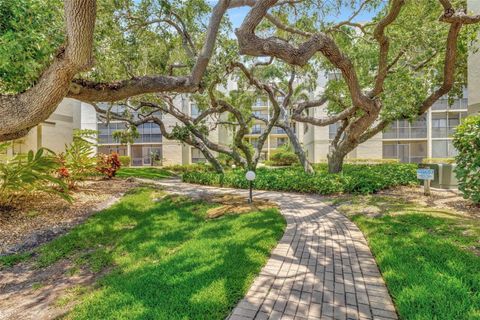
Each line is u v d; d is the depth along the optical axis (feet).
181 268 10.54
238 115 43.86
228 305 8.11
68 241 15.48
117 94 17.85
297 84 57.11
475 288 8.20
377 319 7.44
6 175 19.22
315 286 9.24
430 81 32.50
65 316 8.42
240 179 34.55
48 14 13.93
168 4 25.16
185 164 78.43
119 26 25.31
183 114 45.14
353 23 27.40
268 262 11.21
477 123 18.67
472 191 18.28
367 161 67.41
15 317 8.80
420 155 69.67
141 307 8.11
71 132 53.88
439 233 13.30
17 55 11.84
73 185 28.45
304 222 17.33
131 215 20.51
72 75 13.20
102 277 11.27
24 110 13.46
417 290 8.19
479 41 25.63
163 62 33.14
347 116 34.04
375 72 34.40
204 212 20.79
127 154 82.48
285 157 93.25
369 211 18.74
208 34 18.66
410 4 23.32
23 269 12.76
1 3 11.94
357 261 11.25
